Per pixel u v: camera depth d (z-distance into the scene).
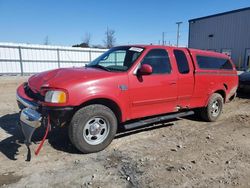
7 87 13.53
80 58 27.66
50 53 25.70
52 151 4.42
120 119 4.77
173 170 3.86
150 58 5.12
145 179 3.57
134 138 5.22
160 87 5.21
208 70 6.34
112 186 3.38
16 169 3.76
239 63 31.75
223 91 6.98
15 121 6.15
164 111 5.46
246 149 4.79
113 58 5.42
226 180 3.62
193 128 6.07
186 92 5.82
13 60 23.62
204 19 35.72
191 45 38.19
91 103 4.42
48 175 3.62
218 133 5.72
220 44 34.03
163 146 4.83
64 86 4.05
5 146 4.57
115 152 4.48
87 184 3.41
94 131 4.38
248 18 30.47
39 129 5.44
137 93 4.84
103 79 4.39
